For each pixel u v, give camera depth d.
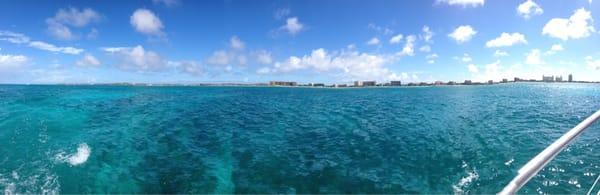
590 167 11.34
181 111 31.69
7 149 13.14
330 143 16.27
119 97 51.03
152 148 14.59
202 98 54.03
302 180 10.66
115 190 9.44
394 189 9.98
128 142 15.68
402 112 31.50
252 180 10.59
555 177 10.45
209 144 15.81
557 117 26.88
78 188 9.47
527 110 32.88
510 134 18.67
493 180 10.76
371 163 12.59
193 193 9.41
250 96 62.94
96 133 17.78
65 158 12.20
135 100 45.44
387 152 14.30
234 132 19.47
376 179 10.79
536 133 18.97
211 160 12.79
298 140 17.05
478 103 42.91
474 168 11.93
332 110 33.97
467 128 20.94
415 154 13.93
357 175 11.16
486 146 15.43
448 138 17.47
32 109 27.48
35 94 48.78
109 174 10.72
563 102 44.09
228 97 58.59
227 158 13.13
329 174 11.26
